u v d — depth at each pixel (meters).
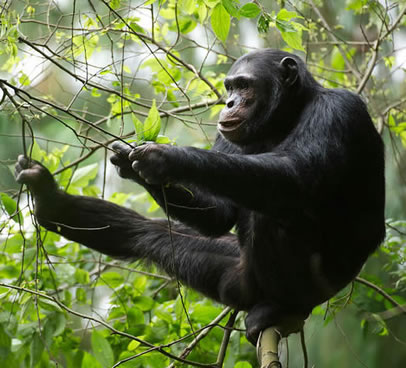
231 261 11.12
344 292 12.76
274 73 10.87
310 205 9.73
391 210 15.57
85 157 12.17
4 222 10.13
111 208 11.93
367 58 14.83
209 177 8.69
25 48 12.41
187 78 13.41
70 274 12.61
